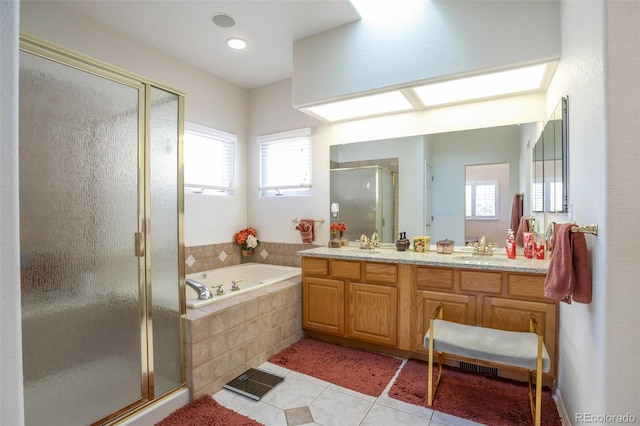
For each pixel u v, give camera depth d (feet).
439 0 7.38
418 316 7.97
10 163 1.84
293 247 12.01
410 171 9.92
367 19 8.20
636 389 3.65
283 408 6.27
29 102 4.39
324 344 9.30
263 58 10.27
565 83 5.98
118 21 8.16
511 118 8.59
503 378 7.22
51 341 4.63
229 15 7.98
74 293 4.89
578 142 5.07
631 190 3.66
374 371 7.66
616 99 3.70
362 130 10.67
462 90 8.14
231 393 6.85
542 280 6.70
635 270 3.64
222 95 11.82
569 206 5.73
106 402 5.29
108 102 5.34
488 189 8.85
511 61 6.67
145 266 5.89
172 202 6.46
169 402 6.08
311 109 9.66
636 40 3.62
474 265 7.25
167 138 6.36
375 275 8.51
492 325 7.15
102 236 5.25
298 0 7.47
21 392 1.87
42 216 4.53
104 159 5.28
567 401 5.66
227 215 12.09
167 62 9.86
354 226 10.79
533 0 6.50
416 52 7.62
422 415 5.99
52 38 7.29
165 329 6.26
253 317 7.98
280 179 12.31
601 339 3.86
